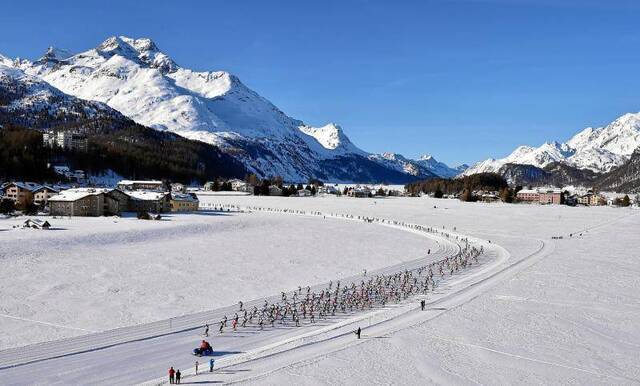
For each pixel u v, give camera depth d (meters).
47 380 51.34
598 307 80.88
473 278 102.25
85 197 173.75
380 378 54.50
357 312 78.00
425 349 62.44
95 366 55.00
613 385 54.00
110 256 106.00
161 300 79.00
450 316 75.38
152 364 56.28
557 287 93.88
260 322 70.44
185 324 69.25
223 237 139.38
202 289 86.19
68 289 81.38
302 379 53.81
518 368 57.56
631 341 66.31
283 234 151.38
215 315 73.69
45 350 58.38
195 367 55.59
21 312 70.06
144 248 117.00
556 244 152.00
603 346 64.44
